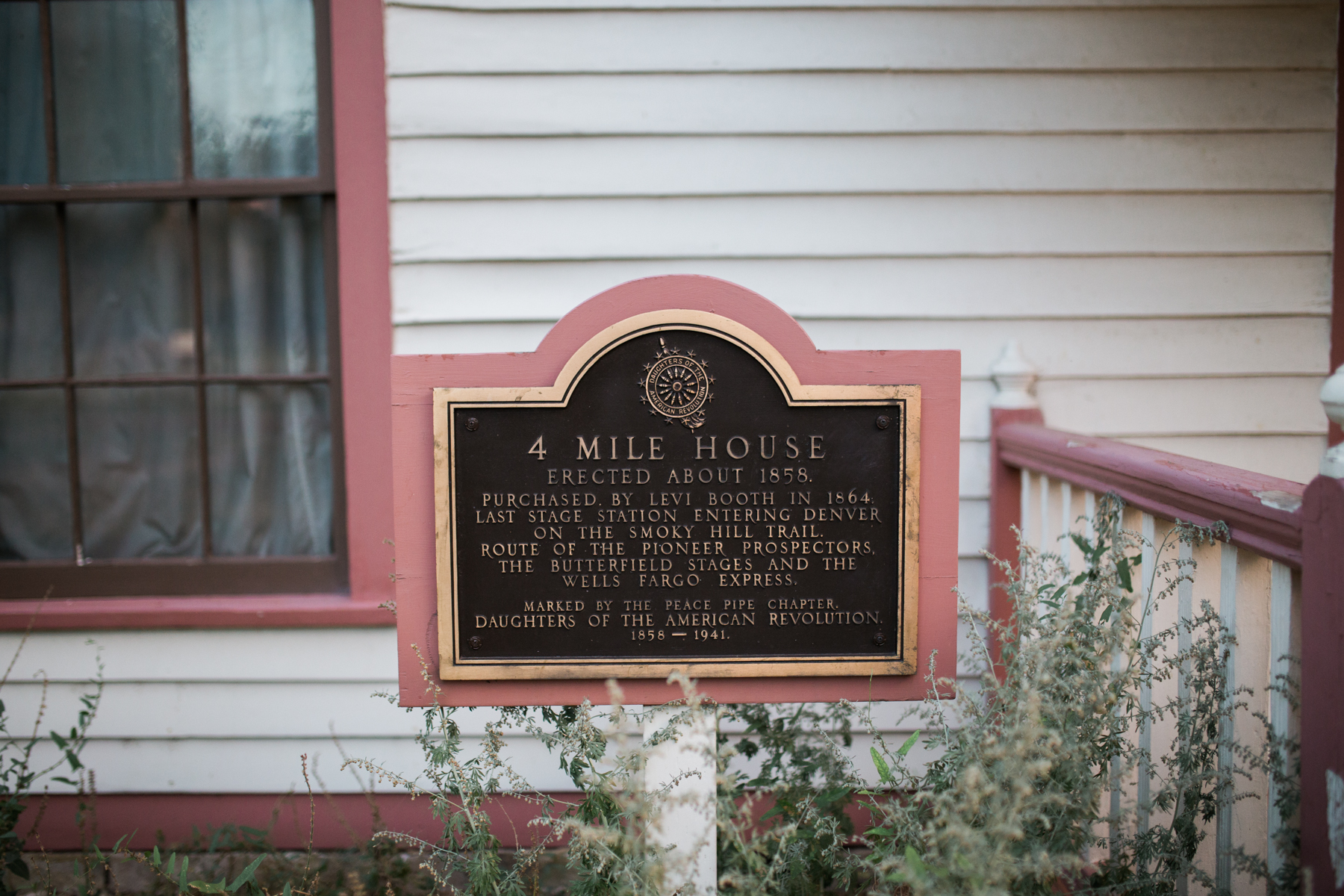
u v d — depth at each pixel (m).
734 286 2.04
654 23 3.04
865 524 2.07
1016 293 3.13
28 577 3.12
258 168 3.14
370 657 3.08
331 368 3.13
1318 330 3.15
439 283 3.07
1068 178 3.11
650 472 2.06
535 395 2.04
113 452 3.17
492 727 2.30
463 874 2.71
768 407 2.05
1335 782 1.52
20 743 3.04
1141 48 3.09
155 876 2.62
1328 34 3.09
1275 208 3.13
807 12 3.06
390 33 3.01
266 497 3.20
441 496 2.05
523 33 3.04
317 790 3.07
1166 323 3.15
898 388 2.04
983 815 1.80
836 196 3.10
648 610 2.07
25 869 2.54
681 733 2.04
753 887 1.84
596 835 1.75
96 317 3.16
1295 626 1.74
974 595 3.17
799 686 2.09
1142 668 2.00
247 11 3.10
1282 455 3.18
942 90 3.09
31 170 3.13
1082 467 2.44
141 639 3.06
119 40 3.11
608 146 3.07
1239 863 1.77
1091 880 2.08
